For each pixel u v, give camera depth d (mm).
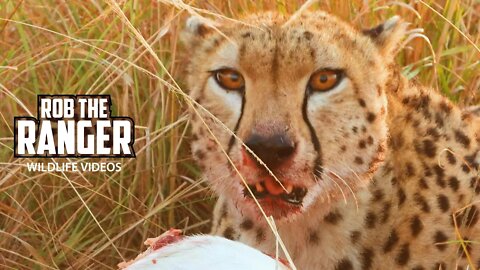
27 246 6918
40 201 7531
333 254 5973
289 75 5602
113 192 7645
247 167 5504
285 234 5949
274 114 5508
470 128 6570
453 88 7906
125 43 7949
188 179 7438
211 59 5848
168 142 7754
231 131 5570
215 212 6484
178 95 7480
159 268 4121
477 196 6250
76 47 7828
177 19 7684
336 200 5867
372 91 5801
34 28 8039
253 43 5676
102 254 7371
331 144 5656
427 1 8219
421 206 6098
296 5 7855
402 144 6180
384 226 6004
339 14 7918
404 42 7277
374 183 5984
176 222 7641
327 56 5648
